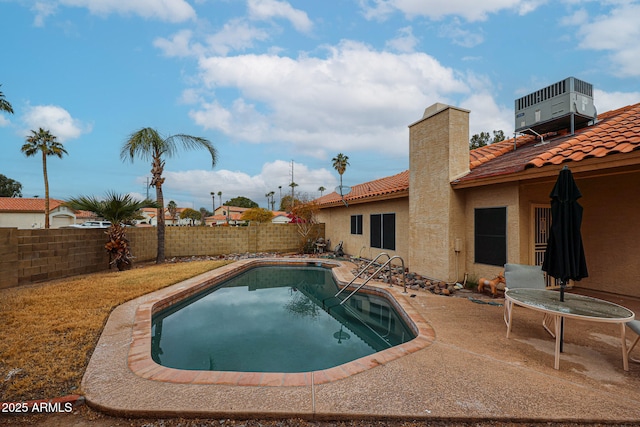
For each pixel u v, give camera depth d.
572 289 7.38
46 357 3.73
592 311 3.50
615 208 6.97
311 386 3.06
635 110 7.41
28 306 5.89
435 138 8.40
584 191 7.51
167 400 2.81
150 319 5.25
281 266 13.27
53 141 27.83
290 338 5.55
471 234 7.91
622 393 2.95
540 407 2.72
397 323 6.34
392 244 11.45
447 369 3.43
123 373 3.34
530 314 5.52
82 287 7.61
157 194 12.98
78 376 3.29
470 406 2.72
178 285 8.12
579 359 3.69
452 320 5.18
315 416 2.62
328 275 11.84
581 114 7.48
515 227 6.75
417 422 2.57
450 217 7.88
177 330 5.96
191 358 4.65
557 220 4.00
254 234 16.84
